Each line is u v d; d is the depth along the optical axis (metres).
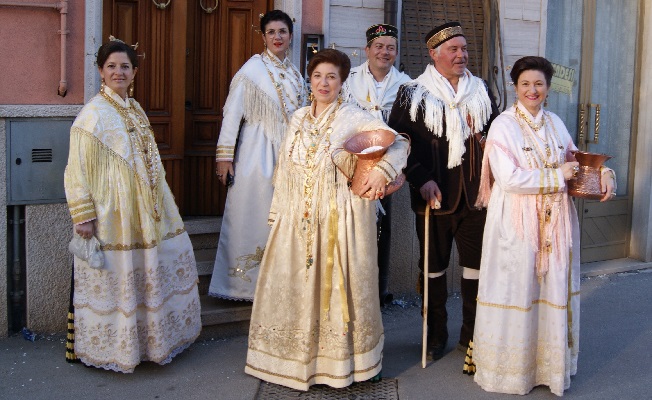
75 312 4.60
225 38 6.05
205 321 5.20
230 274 5.36
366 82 5.46
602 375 4.82
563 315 4.36
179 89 5.88
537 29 6.84
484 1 6.66
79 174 4.40
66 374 4.60
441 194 4.75
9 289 5.11
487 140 4.51
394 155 4.20
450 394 4.47
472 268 4.91
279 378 4.48
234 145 5.29
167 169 5.89
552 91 7.20
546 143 4.45
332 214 4.33
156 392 4.41
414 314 5.99
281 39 5.35
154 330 4.60
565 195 4.41
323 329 4.40
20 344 5.02
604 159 4.37
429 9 6.43
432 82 4.84
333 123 4.42
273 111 5.29
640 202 7.60
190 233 5.75
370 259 4.40
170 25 5.80
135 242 4.56
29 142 4.99
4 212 4.98
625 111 7.61
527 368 4.43
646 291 6.73
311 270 4.34
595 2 7.32
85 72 5.08
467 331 5.04
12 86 4.91
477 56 6.67
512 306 4.39
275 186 4.55
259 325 4.55
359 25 6.11
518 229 4.36
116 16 5.59
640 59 7.60
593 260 7.50
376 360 4.51
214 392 4.42
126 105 4.66
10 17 4.85
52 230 5.12
